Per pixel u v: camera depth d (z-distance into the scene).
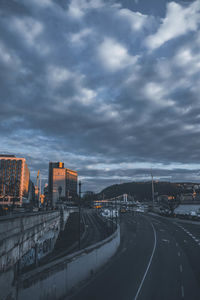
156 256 29.58
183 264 24.83
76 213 122.25
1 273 12.25
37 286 12.38
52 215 42.25
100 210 144.38
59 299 14.23
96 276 19.77
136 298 14.30
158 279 18.77
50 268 14.01
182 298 14.37
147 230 60.72
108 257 27.27
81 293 15.33
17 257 16.44
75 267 17.09
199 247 36.75
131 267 23.28
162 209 133.62
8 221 14.40
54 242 45.69
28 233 20.81
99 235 60.84
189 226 67.00
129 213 130.75
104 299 14.09
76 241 52.41
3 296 11.05
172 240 44.50
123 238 47.78
